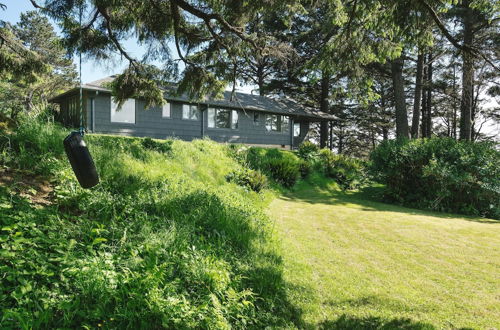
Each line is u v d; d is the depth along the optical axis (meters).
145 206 5.13
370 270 4.86
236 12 7.28
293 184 13.91
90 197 4.70
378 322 3.47
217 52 8.84
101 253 3.21
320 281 4.41
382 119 33.44
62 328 2.34
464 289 4.29
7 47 12.73
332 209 9.69
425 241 6.45
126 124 16.64
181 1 7.38
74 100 17.08
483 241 6.60
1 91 26.11
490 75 11.80
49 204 4.27
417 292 4.18
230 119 20.86
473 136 32.69
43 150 6.11
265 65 29.47
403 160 12.79
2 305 2.35
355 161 17.73
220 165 11.55
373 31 6.41
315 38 20.09
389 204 12.41
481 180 11.27
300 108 25.59
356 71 7.12
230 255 4.55
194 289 3.44
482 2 6.00
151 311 2.77
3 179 4.61
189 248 4.04
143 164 7.84
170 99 17.73
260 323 3.34
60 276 2.77
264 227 6.38
